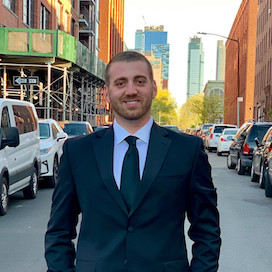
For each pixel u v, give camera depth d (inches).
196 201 86.6
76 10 1690.5
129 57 86.8
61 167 87.6
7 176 357.1
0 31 979.9
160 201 81.7
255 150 571.8
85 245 83.3
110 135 86.3
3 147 337.7
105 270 80.4
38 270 215.5
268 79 1911.9
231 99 3644.2
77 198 88.4
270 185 446.3
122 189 82.2
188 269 84.7
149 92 86.5
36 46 1007.6
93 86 1571.1
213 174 679.1
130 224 81.0
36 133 452.4
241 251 252.7
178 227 84.1
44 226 312.8
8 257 237.0
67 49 1049.5
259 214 362.0
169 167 83.1
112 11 2869.1
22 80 679.7
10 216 347.6
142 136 85.3
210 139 1339.8
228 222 330.0
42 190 500.1
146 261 80.3
